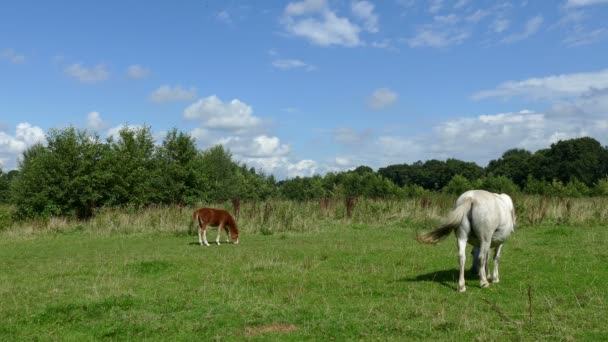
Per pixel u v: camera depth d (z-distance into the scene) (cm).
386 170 10988
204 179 4088
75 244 1892
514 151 9656
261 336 640
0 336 673
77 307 789
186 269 1166
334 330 655
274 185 8319
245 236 2009
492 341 600
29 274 1198
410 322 686
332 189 7594
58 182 3244
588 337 614
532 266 1080
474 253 1034
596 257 1146
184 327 687
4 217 2716
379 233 1931
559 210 2134
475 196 895
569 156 6981
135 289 940
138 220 2364
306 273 1085
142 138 4275
